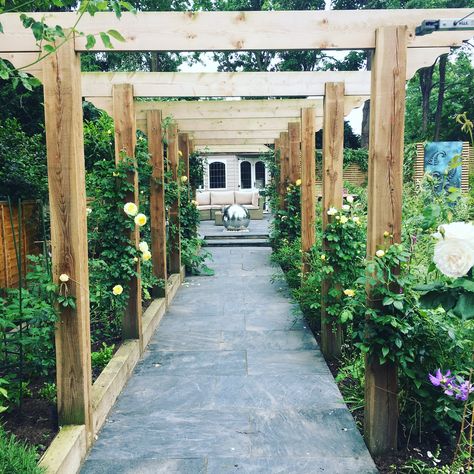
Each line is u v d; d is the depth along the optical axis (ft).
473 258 5.58
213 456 8.40
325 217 13.41
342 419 9.75
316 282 15.30
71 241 8.21
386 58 7.94
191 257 25.36
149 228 18.93
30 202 19.22
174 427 9.46
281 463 8.16
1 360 9.87
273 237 30.22
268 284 23.41
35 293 9.46
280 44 8.52
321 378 11.88
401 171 8.05
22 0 7.11
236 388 11.32
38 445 7.76
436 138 63.41
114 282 12.75
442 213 7.81
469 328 8.24
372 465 8.06
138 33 8.45
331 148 13.32
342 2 64.34
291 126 24.49
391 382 8.35
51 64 7.93
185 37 8.54
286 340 14.89
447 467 7.29
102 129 22.53
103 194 13.17
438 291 6.32
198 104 20.44
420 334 8.14
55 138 8.04
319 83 15.19
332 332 13.34
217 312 18.31
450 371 7.57
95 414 9.08
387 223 8.12
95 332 13.35
